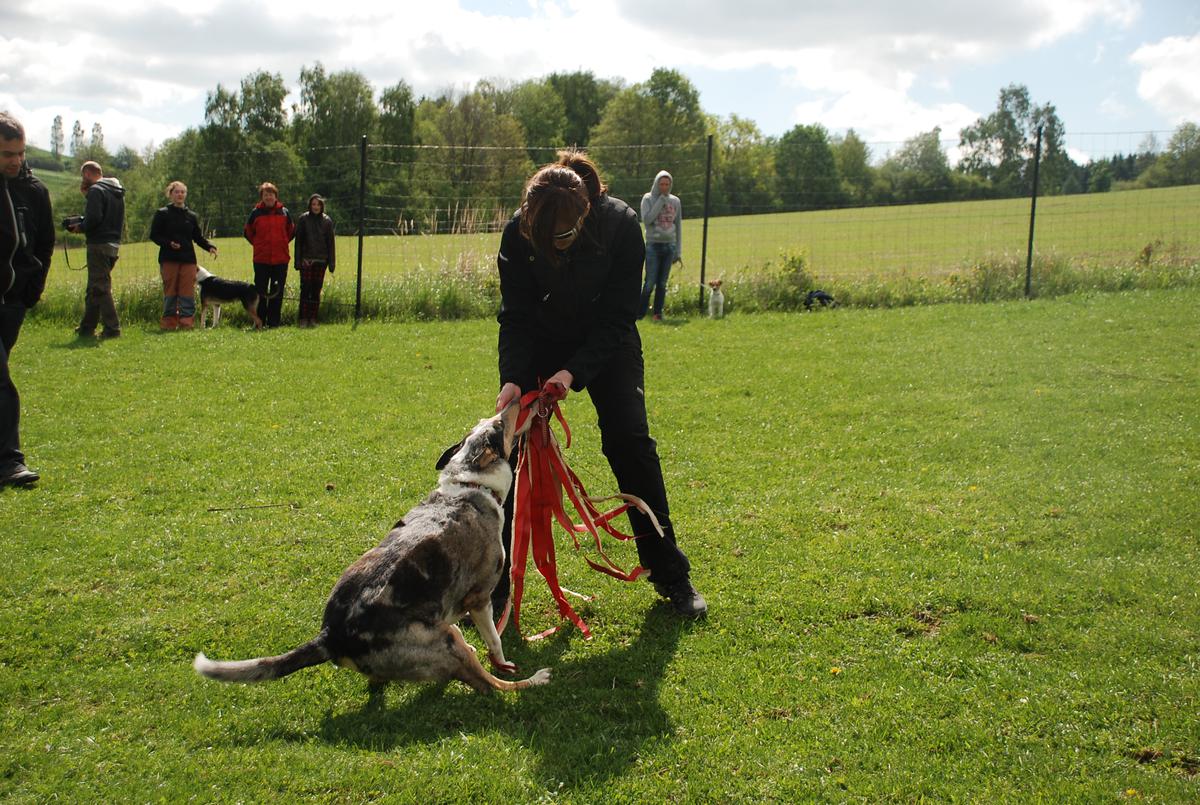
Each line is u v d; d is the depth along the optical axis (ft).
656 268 39.42
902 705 10.13
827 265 62.34
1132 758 9.11
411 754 9.33
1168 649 11.11
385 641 9.61
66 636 11.78
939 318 37.73
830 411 23.48
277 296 39.34
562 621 12.75
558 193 10.98
